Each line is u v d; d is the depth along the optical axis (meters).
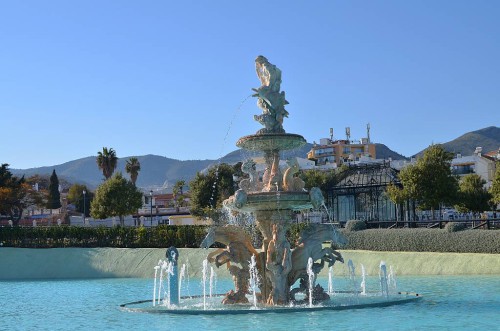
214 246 45.00
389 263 33.78
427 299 20.75
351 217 57.12
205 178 74.88
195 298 23.19
